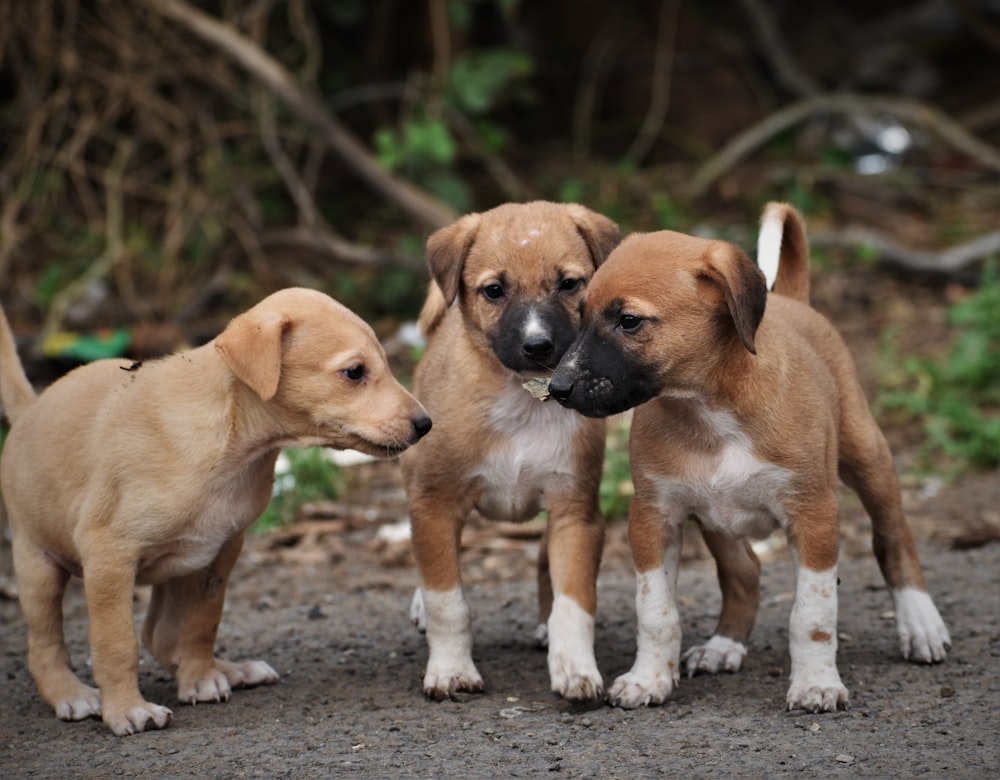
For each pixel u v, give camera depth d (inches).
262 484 307.0
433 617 313.6
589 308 283.3
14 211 660.7
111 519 293.6
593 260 328.5
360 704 305.6
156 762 270.2
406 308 690.8
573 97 892.0
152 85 677.3
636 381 280.5
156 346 631.8
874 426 327.3
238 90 703.7
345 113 835.4
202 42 683.4
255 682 322.3
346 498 506.0
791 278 352.5
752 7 891.4
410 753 269.4
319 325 294.5
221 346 285.0
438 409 322.3
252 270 729.6
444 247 331.9
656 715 288.7
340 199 791.1
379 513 489.1
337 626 373.4
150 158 738.8
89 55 673.6
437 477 317.7
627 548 442.9
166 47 671.1
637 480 298.7
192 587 313.1
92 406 305.6
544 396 308.7
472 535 458.9
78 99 673.6
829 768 252.4
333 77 803.4
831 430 297.1
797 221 348.5
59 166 702.5
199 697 310.5
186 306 683.4
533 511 329.7
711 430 289.3
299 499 488.4
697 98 861.2
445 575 314.8
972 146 808.9
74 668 344.5
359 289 705.6
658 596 298.7
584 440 317.1
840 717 282.2
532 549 446.0
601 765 258.5
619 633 356.8
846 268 732.0
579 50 883.4
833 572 290.8
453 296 327.0
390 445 293.7
